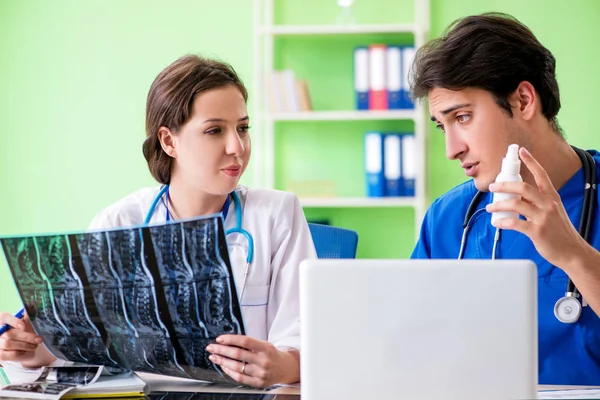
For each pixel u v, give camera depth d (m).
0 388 1.28
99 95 4.00
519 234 1.61
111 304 1.25
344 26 3.78
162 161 1.68
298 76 3.98
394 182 3.76
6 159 4.03
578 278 1.28
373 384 1.00
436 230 1.75
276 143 4.00
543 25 3.82
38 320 1.34
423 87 1.47
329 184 3.84
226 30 3.96
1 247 1.30
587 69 3.81
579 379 1.53
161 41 3.97
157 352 1.28
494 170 1.45
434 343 1.00
